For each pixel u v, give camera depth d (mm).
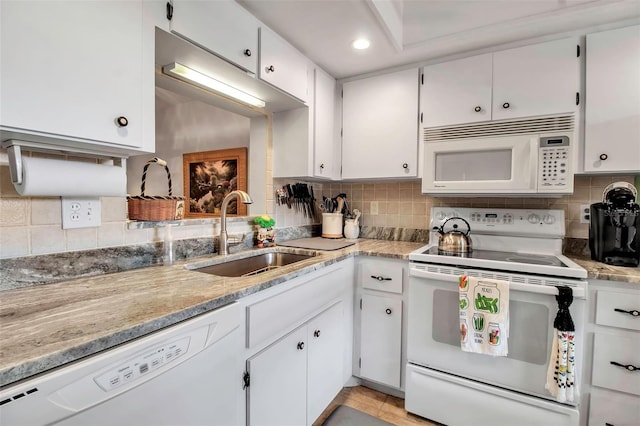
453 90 1858
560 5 1487
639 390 1275
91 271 1132
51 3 778
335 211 2436
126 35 950
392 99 2057
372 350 1888
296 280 1326
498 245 1838
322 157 2076
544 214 1745
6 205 931
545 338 1356
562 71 1595
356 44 1760
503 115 1722
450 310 1559
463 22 1683
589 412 1368
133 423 684
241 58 1382
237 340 1012
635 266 1406
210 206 2881
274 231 2096
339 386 1775
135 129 980
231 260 1603
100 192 1033
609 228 1476
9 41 710
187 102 3107
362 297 1913
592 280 1340
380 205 2432
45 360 553
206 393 877
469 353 1516
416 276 1637
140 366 693
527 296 1386
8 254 938
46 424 549
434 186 1851
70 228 1072
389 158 2074
